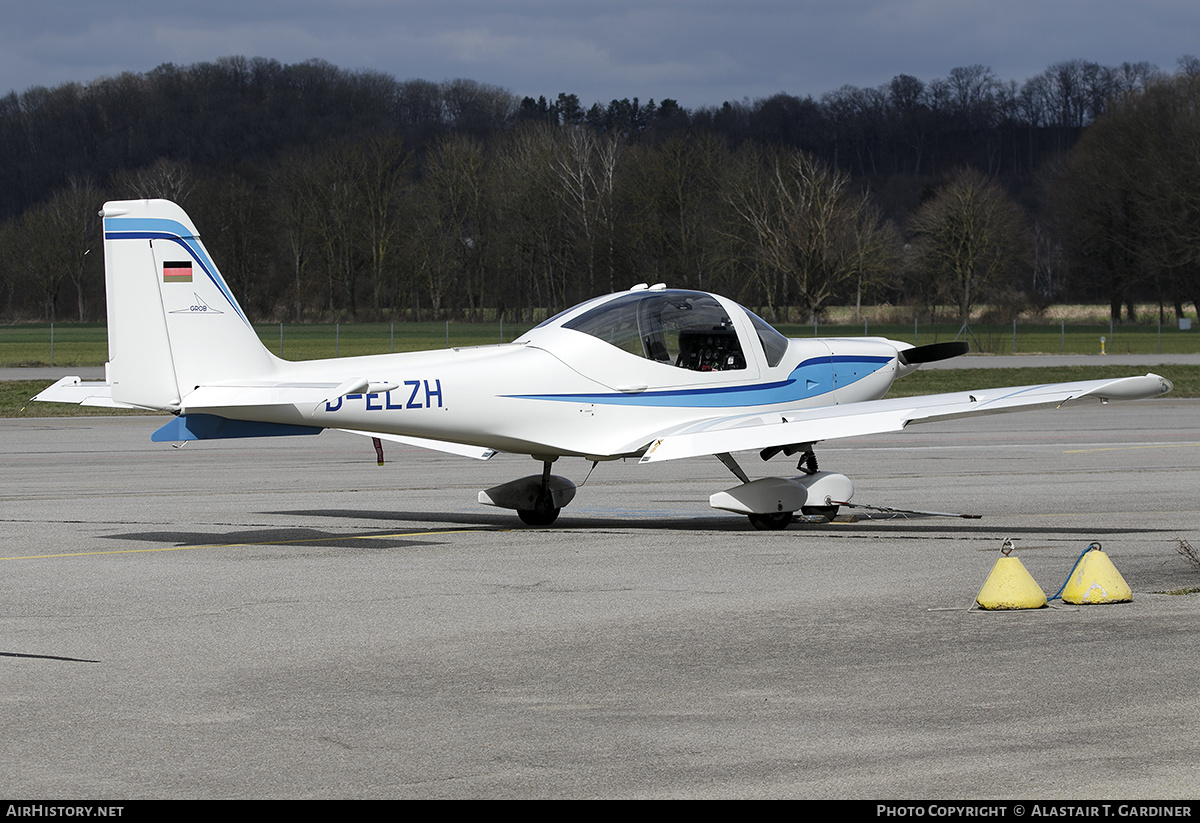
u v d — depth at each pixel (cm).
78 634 1371
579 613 1470
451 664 1237
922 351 2483
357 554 1914
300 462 3394
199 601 1549
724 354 2211
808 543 2011
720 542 2025
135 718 1058
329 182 18125
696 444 2036
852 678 1171
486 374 2047
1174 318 17250
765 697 1111
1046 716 1046
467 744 987
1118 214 16112
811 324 14412
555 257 16550
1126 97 16412
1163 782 891
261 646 1314
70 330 15925
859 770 920
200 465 3316
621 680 1172
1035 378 6806
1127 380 1919
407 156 18462
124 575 1734
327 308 18375
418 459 3469
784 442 2000
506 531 2167
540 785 895
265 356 1983
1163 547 1928
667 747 976
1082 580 1517
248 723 1044
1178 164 14650
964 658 1245
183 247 1927
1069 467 3125
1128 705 1076
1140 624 1391
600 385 2109
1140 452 3488
